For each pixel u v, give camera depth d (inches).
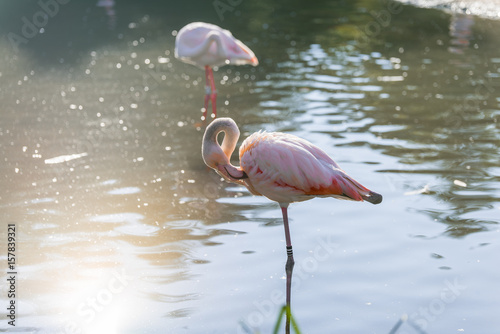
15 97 310.7
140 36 451.2
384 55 390.3
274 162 145.8
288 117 276.7
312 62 378.9
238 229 175.5
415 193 196.1
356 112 282.7
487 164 220.2
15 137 252.4
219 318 133.7
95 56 397.1
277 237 170.1
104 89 327.0
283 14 522.3
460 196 193.5
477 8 512.4
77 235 171.8
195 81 345.4
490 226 173.2
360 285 145.5
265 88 327.9
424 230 171.9
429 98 302.7
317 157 148.8
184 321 132.6
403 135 251.6
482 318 131.7
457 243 164.1
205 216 184.1
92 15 522.6
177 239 169.6
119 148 241.8
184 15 520.7
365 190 145.0
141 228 176.1
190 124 272.1
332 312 135.1
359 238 168.2
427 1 547.8
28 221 179.8
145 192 201.0
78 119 277.6
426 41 423.2
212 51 280.4
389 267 153.1
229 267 154.7
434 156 228.4
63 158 230.1
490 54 386.3
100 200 194.4
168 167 222.8
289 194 148.3
